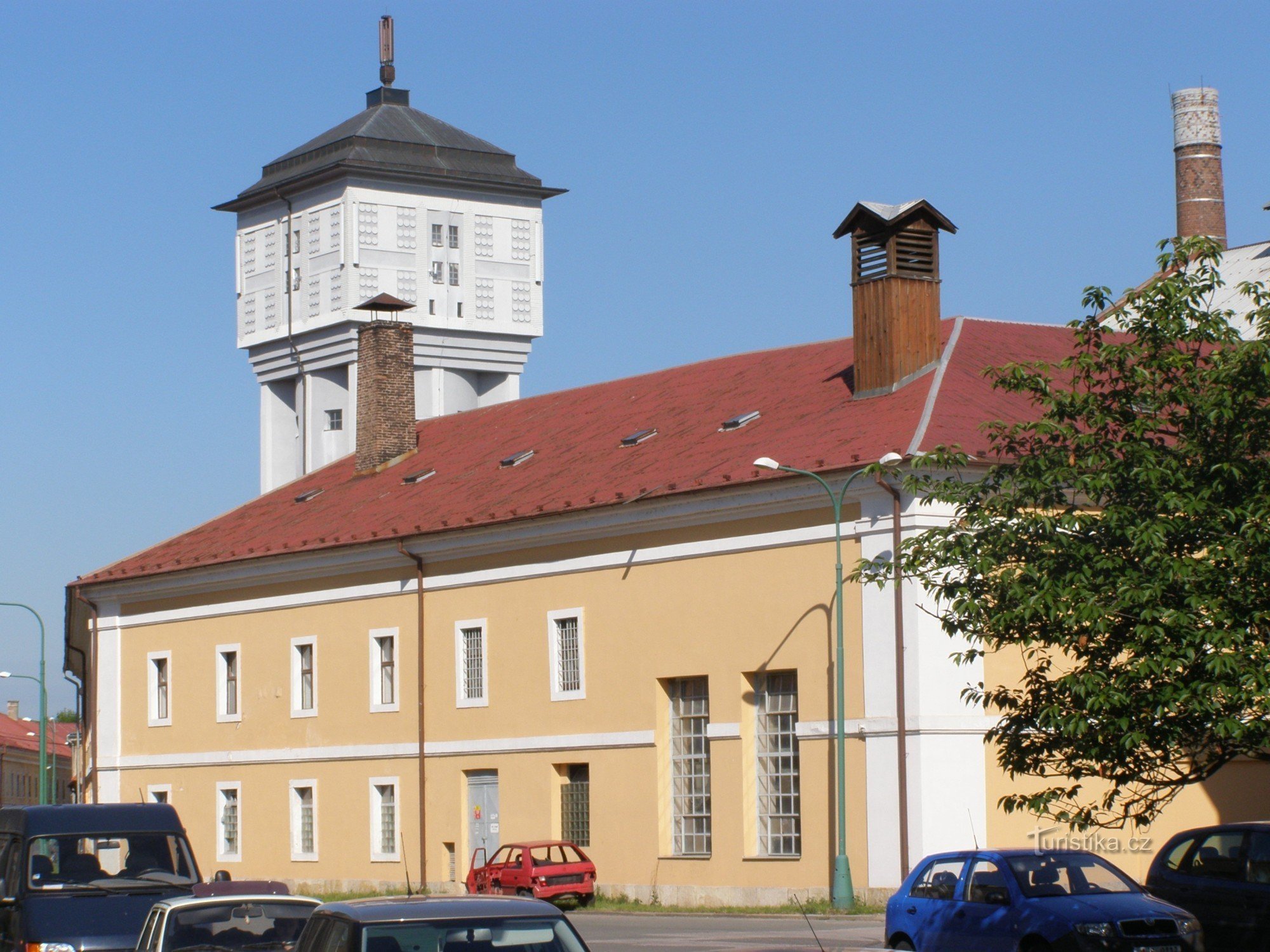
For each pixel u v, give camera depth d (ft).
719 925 111.75
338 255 290.56
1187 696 63.46
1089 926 68.18
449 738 151.23
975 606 68.64
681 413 152.87
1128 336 88.89
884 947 75.56
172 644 182.19
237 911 59.62
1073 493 71.00
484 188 302.66
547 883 131.64
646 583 135.54
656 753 133.69
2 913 70.59
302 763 165.58
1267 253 160.66
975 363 134.72
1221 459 66.95
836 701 120.88
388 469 183.93
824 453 124.47
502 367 304.91
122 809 74.38
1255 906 73.46
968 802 116.57
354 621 161.58
